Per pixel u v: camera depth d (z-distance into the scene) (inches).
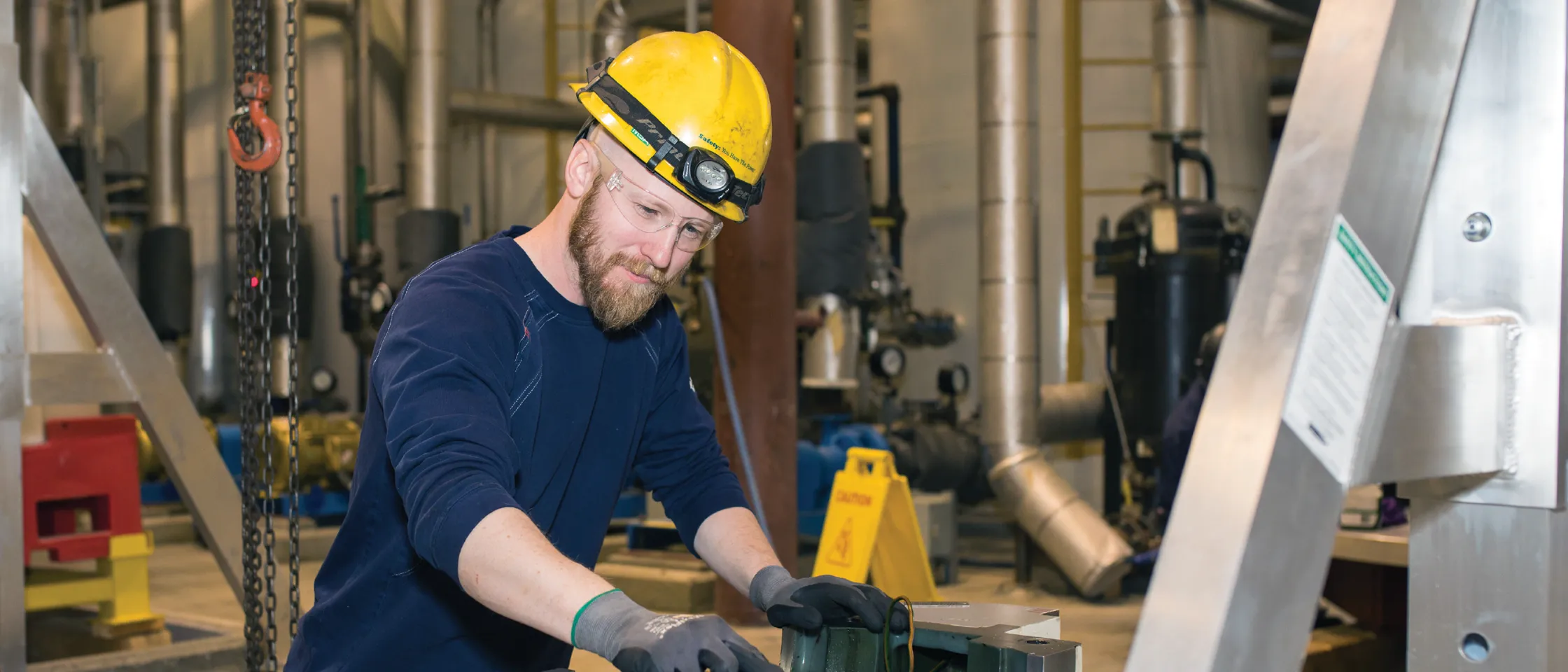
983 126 210.4
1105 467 225.8
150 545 170.4
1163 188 221.6
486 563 36.8
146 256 315.0
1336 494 26.8
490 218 355.6
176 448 130.8
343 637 49.9
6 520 109.7
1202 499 26.0
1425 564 35.8
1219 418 26.6
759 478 169.2
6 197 113.7
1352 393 27.2
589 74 46.3
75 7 309.7
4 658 108.9
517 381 46.6
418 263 300.0
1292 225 27.2
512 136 360.8
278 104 297.3
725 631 34.4
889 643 44.4
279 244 295.7
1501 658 34.4
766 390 169.9
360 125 334.0
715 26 171.5
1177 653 25.1
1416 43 28.5
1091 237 278.4
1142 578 204.8
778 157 170.2
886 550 155.6
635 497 271.7
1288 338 26.3
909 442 221.6
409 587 48.4
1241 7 275.1
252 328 95.2
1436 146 29.4
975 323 286.4
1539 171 32.4
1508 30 32.7
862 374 290.5
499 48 356.8
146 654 139.2
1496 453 32.6
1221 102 296.2
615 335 51.3
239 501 135.6
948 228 290.5
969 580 219.5
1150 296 213.9
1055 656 37.8
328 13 332.5
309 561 227.9
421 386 40.9
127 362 127.0
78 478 164.2
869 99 304.8
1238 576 25.0
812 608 45.4
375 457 47.8
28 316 155.3
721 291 171.8
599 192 44.4
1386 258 28.1
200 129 341.4
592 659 145.1
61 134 300.4
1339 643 132.3
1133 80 279.3
